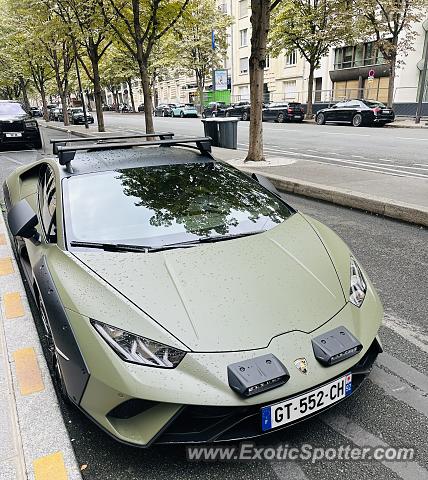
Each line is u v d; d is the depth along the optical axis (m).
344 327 2.28
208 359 2.01
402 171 9.68
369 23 24.62
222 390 1.95
